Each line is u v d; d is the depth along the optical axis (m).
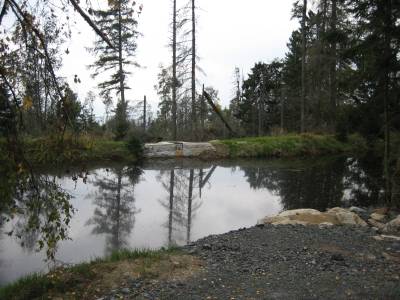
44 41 4.70
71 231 11.43
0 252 9.43
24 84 4.61
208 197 17.16
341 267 7.06
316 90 36.00
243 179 22.05
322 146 35.31
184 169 25.47
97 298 5.84
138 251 8.18
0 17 4.20
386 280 6.41
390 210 12.95
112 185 19.33
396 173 13.46
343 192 18.42
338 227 10.35
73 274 6.63
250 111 52.06
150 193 17.73
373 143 37.75
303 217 11.54
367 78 14.93
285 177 22.70
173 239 10.81
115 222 12.62
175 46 34.78
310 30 39.34
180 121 44.44
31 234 10.83
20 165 4.47
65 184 18.70
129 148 28.55
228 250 8.18
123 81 35.44
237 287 6.15
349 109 19.77
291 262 7.35
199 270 6.91
